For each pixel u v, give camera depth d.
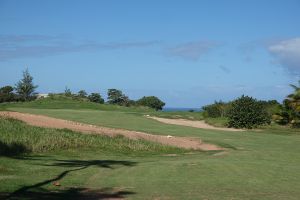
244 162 19.97
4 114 32.06
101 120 43.31
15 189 11.79
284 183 14.51
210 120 56.06
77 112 50.94
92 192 12.09
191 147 28.81
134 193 12.09
